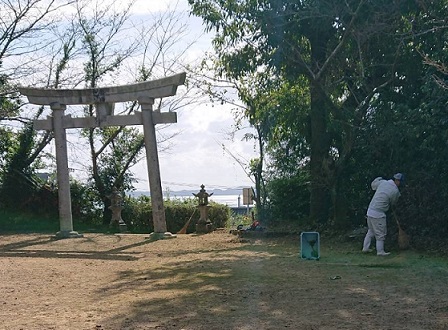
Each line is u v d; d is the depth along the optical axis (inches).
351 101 669.9
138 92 738.8
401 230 535.5
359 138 634.8
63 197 760.3
